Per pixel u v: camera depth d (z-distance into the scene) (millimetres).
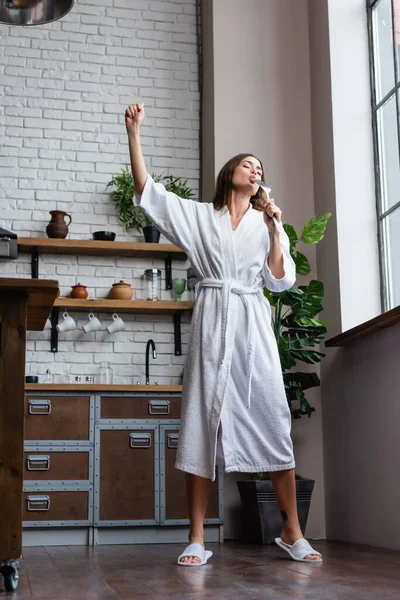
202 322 2811
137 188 2836
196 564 2688
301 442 4348
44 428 3936
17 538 1960
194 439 2740
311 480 3930
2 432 1975
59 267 4672
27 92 4871
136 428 4035
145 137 4965
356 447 3936
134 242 4656
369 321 3586
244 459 2770
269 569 2555
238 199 2939
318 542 3967
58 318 4605
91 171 4848
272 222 2881
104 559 3014
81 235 4750
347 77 4434
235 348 2809
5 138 4793
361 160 4336
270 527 3840
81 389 3988
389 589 2051
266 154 4691
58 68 4941
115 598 1883
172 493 4020
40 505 3873
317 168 4598
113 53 5027
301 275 4477
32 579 2318
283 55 4852
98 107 4938
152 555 3195
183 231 2854
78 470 3939
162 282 4777
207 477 2717
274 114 4758
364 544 3785
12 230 4691
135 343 4676
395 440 3510
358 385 3920
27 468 3893
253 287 2889
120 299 4543
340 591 2012
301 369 4422
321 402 4395
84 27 5020
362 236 4242
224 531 4238
